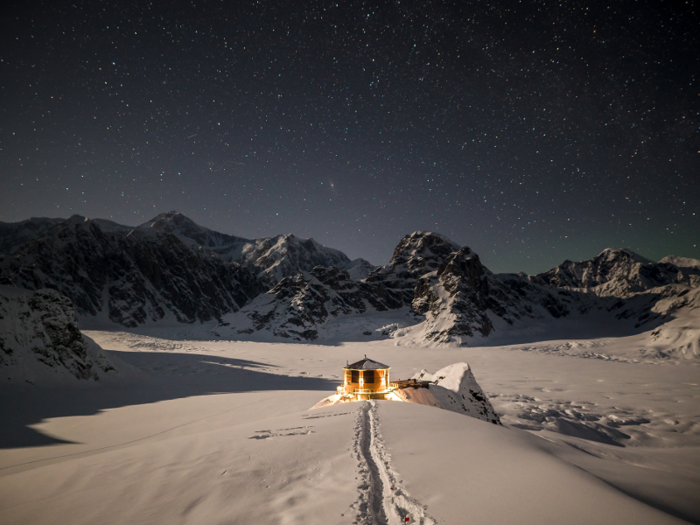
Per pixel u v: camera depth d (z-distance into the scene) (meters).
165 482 6.45
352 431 8.84
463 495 5.10
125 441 16.48
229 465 7.00
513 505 4.73
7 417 21.47
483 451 7.23
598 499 4.94
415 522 4.34
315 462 6.80
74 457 13.65
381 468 6.30
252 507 5.06
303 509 4.86
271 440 8.64
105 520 5.11
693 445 22.42
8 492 6.93
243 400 25.11
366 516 4.54
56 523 5.21
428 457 6.82
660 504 6.44
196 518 4.88
